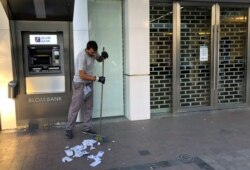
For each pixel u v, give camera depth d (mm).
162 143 4496
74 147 4352
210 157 3934
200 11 6387
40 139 4754
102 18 5848
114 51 6000
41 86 5371
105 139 4648
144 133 5004
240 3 6520
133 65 5723
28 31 5145
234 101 6977
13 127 5297
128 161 3844
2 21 4957
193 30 6410
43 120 5391
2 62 5062
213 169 3566
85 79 4605
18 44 5117
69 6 4828
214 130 5133
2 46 5020
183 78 6488
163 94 6383
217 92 6688
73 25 5301
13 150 4285
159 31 6172
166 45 6254
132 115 5844
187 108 6520
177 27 6164
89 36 5789
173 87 6301
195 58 6516
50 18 5152
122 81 6125
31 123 5348
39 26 5152
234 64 6855
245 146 4332
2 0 4551
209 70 6641
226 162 3766
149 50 5891
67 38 5305
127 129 5246
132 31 5629
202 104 6715
